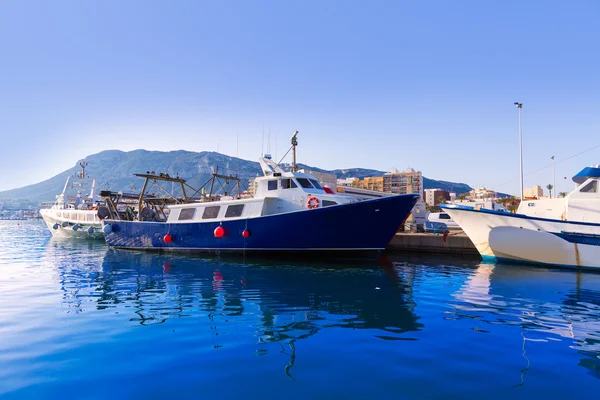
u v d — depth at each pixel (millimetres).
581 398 4191
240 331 6605
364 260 16438
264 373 4824
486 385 4500
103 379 4633
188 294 9844
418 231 31984
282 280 12039
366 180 122688
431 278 12508
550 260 15258
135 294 9844
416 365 5098
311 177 18406
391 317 7570
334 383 4547
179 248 19859
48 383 4523
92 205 39500
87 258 18844
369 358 5352
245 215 17766
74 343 5934
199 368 4977
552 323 7164
